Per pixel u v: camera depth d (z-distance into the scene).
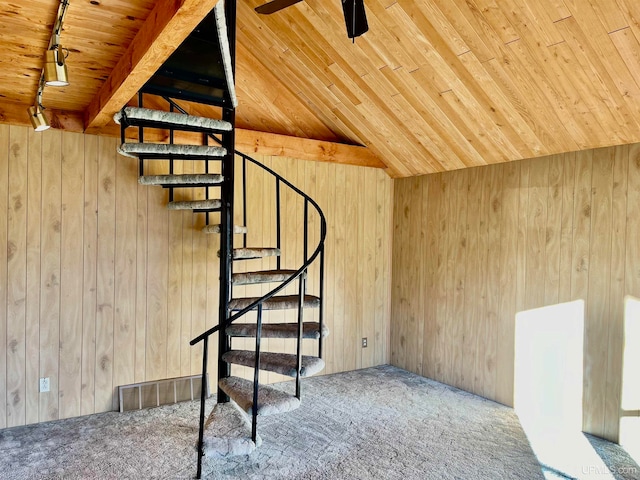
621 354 3.71
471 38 3.43
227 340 3.99
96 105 3.68
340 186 5.62
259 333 3.21
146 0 2.24
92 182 4.26
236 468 3.28
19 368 3.97
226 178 4.04
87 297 4.24
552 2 2.90
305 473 3.22
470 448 3.63
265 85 5.23
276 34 4.52
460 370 5.09
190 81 3.46
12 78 3.36
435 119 4.49
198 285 4.75
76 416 4.19
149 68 2.62
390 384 5.21
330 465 3.34
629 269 3.68
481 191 4.89
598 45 3.00
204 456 3.37
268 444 3.67
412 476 3.19
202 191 4.75
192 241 4.71
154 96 4.64
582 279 3.99
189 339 4.72
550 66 3.31
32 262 4.02
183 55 3.22
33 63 3.07
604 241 3.85
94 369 4.28
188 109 4.78
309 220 5.41
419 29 3.60
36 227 4.03
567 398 4.07
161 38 2.23
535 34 3.15
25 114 3.96
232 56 3.98
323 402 4.62
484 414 4.35
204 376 3.27
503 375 4.63
